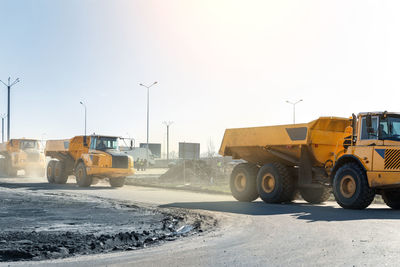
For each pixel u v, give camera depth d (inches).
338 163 597.6
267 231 393.4
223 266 267.1
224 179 1374.3
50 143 1232.2
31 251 322.0
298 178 673.0
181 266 270.4
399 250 299.0
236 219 482.6
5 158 1642.5
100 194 839.7
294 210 565.3
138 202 689.0
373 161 549.0
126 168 1048.8
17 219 506.9
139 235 388.5
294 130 668.7
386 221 436.1
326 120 650.8
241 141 743.1
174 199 749.3
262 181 690.8
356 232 372.2
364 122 575.5
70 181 1314.0
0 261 296.2
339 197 578.6
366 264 261.3
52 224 467.5
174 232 410.3
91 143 1083.9
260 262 274.4
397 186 532.7
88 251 328.8
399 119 561.9
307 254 293.1
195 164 1423.5
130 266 274.1
